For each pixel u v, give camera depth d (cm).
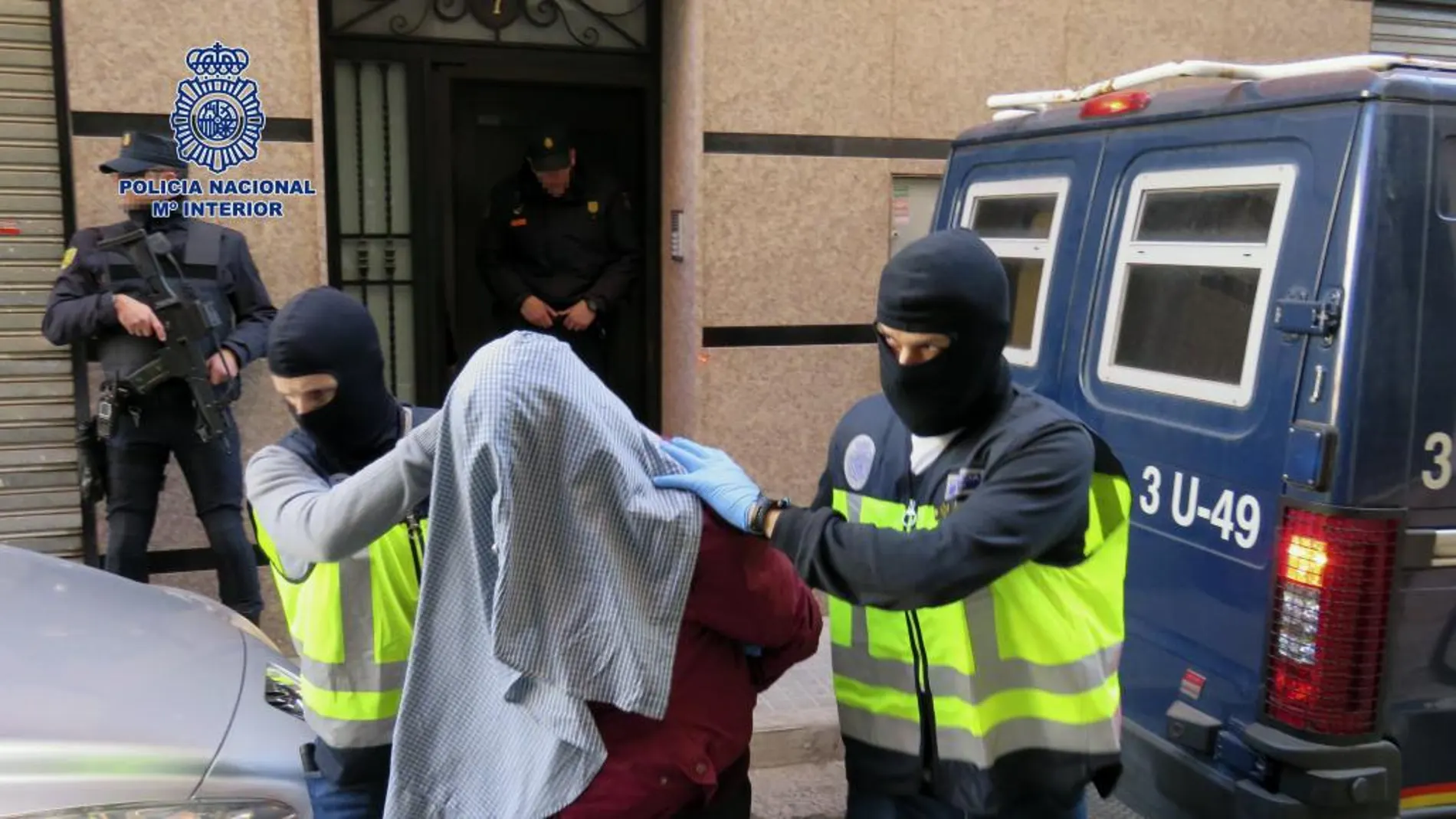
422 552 225
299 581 224
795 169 543
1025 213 376
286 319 221
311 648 227
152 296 423
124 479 434
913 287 196
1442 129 259
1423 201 258
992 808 207
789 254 548
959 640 207
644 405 600
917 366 201
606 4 561
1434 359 260
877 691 222
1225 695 283
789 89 538
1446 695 270
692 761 193
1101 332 333
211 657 273
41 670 241
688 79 534
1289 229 273
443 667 197
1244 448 279
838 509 232
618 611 186
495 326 589
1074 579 208
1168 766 294
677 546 190
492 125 572
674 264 566
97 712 230
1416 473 260
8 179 442
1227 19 599
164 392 429
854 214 556
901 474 220
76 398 459
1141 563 312
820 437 565
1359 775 260
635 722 192
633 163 592
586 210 563
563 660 183
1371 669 259
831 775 421
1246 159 289
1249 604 277
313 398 223
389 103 543
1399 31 642
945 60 559
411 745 197
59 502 463
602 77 565
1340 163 262
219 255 441
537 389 181
